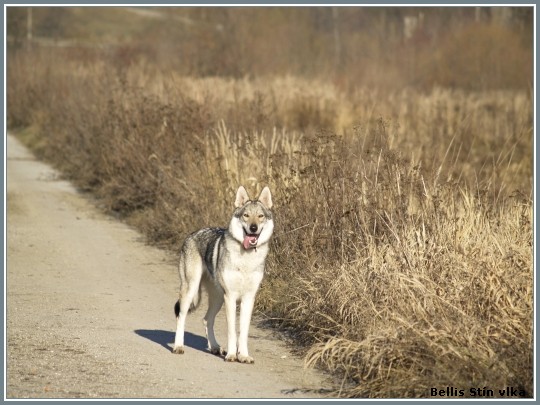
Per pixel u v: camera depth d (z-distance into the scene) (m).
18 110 86.44
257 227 18.91
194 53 89.88
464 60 86.19
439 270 19.25
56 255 31.81
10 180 52.12
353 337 18.94
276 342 21.05
